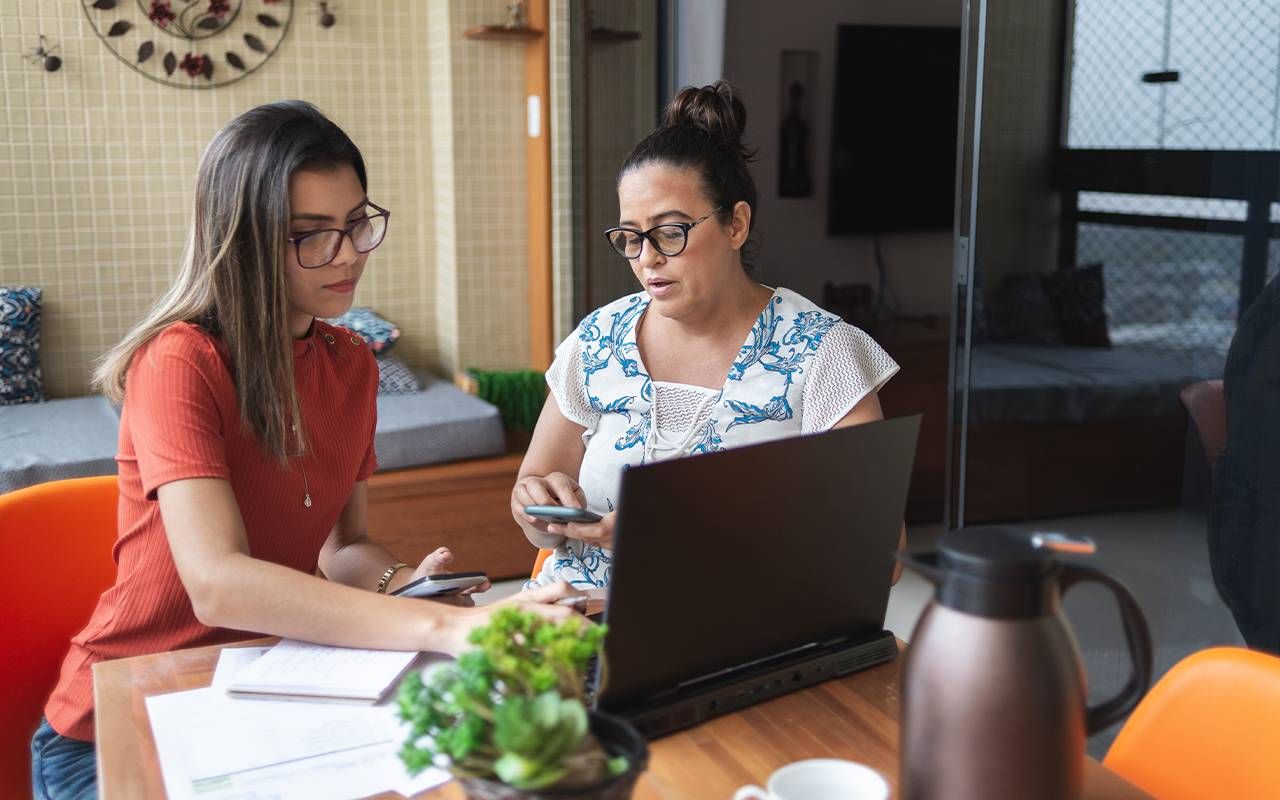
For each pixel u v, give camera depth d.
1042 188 2.48
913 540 4.60
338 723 1.25
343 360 1.78
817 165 5.45
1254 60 2.08
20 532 1.72
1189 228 2.22
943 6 5.46
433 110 4.55
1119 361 2.38
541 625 0.96
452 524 3.82
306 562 1.75
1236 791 1.23
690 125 1.79
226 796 1.10
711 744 1.20
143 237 4.27
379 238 1.64
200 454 1.50
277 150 1.54
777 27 5.26
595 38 4.16
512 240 4.51
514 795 0.84
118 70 4.13
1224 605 2.23
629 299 1.95
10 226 4.09
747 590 1.23
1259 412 2.14
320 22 4.37
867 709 1.28
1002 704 0.91
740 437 1.82
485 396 4.31
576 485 1.82
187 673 1.38
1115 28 2.31
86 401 4.10
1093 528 2.47
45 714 1.61
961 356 2.69
